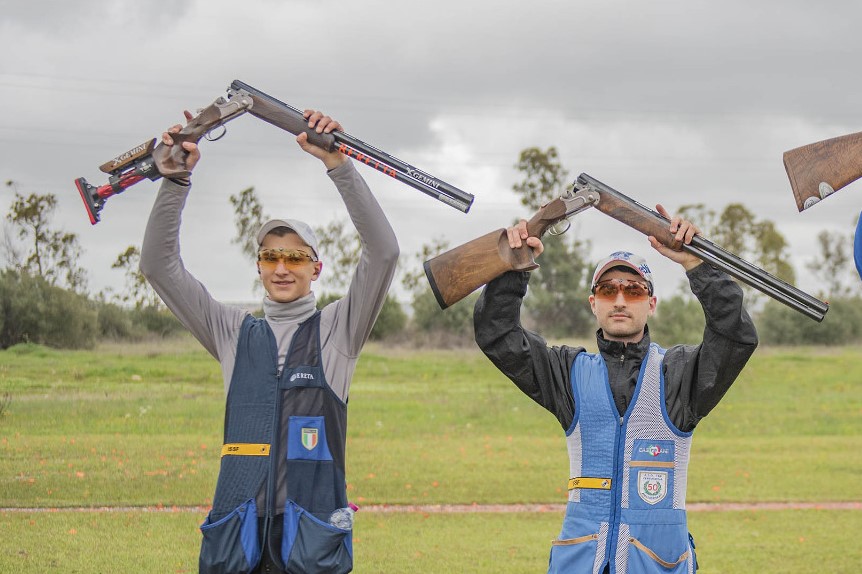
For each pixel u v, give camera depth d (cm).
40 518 995
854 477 1473
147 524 988
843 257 6294
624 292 488
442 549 943
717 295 457
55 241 3619
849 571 881
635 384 483
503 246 478
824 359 3381
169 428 1652
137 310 3212
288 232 486
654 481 471
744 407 2344
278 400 467
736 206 5900
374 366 2984
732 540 1020
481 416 2064
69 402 1795
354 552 925
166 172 462
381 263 468
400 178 462
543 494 1277
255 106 469
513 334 488
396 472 1415
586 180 477
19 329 2727
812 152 479
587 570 464
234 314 492
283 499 457
